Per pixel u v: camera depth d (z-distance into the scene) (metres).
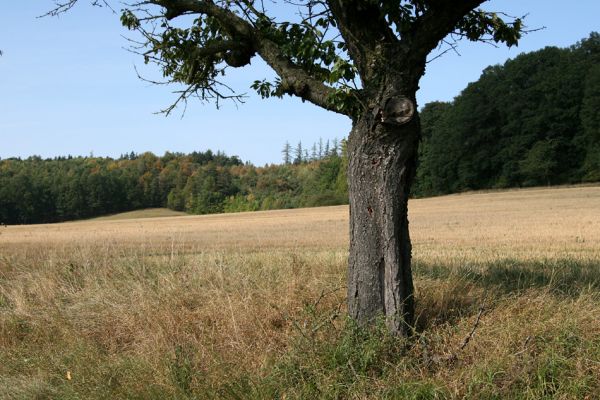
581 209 41.88
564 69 69.00
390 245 5.43
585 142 66.56
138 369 5.34
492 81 75.31
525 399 4.35
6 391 5.36
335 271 8.26
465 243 20.58
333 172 96.00
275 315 6.23
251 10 6.63
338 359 4.95
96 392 5.11
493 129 73.44
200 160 148.38
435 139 80.25
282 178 123.88
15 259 10.84
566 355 4.79
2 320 7.30
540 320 5.36
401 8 5.40
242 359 5.42
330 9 5.75
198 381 5.00
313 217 54.19
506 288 6.93
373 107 5.33
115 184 110.44
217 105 7.92
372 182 5.47
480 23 6.41
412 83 5.39
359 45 5.44
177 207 113.56
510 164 71.38
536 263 9.69
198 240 28.05
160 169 123.19
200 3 6.45
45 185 99.62
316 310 6.10
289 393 4.66
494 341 5.00
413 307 5.61
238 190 115.81
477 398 4.36
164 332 6.21
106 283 8.30
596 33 73.25
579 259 11.05
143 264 9.27
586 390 4.41
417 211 49.94
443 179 79.00
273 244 24.00
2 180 94.62
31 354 6.39
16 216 95.38
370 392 4.58
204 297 7.18
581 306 5.61
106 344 6.43
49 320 7.21
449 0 5.18
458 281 6.91
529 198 57.28
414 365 4.96
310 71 6.64
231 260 9.20
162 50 7.65
